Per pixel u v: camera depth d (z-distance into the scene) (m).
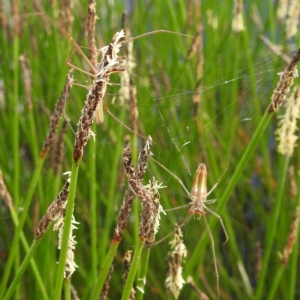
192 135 0.21
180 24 0.24
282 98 0.12
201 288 0.20
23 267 0.12
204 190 0.14
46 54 0.23
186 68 0.21
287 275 0.20
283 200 0.20
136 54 0.24
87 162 0.20
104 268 0.11
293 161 0.22
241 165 0.13
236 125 0.22
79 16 0.23
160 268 0.20
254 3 0.25
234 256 0.22
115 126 0.19
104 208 0.22
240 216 0.23
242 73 0.23
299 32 0.22
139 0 0.25
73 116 0.22
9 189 0.20
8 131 0.22
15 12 0.18
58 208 0.11
